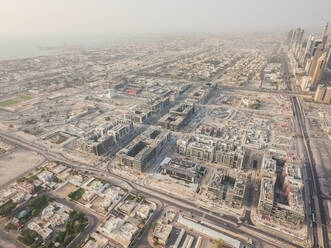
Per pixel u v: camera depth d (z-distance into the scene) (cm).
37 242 15738
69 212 18488
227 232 16950
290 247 15850
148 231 16988
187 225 17250
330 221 17988
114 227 16875
